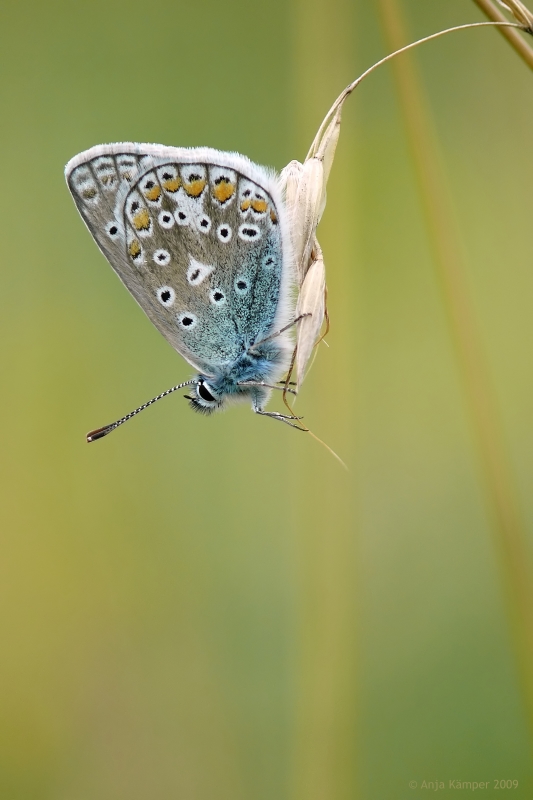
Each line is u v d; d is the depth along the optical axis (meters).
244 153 0.40
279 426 0.39
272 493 0.39
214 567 0.39
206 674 0.39
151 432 0.39
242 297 0.37
